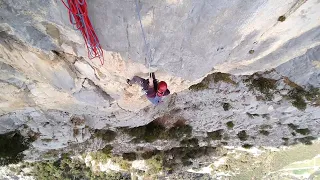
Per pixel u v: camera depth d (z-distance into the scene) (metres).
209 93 13.09
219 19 7.12
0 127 13.27
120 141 18.08
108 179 26.98
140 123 15.36
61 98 11.36
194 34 7.52
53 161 23.36
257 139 20.25
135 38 7.40
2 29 7.07
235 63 9.73
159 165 23.91
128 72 9.15
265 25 7.81
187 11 6.76
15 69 9.11
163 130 16.97
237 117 15.95
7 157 15.40
